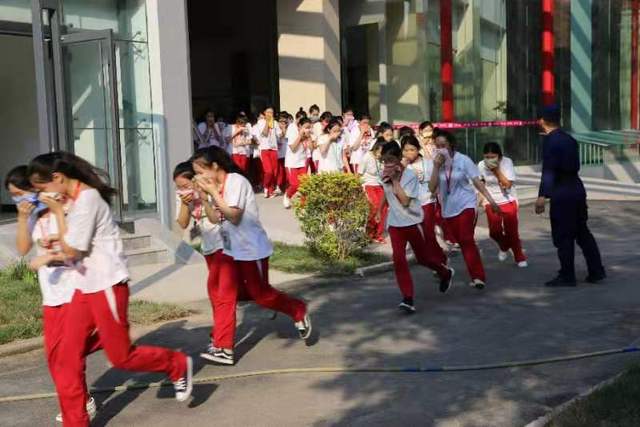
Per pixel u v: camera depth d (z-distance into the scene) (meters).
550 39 23.91
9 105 14.91
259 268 6.66
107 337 5.07
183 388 5.52
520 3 25.66
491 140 24.14
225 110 24.94
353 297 9.30
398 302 8.94
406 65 22.25
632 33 30.45
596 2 28.66
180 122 13.26
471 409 5.48
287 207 15.96
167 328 8.02
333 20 19.81
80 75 11.46
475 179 9.34
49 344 5.15
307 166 15.87
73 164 5.05
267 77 23.92
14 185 5.30
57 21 9.45
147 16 12.91
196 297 9.38
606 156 24.59
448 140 9.27
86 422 5.10
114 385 6.24
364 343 7.25
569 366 6.37
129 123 13.01
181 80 13.26
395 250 8.30
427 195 10.01
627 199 19.06
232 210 6.40
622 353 6.62
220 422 5.39
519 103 25.77
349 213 11.17
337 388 6.00
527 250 12.46
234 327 6.67
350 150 16.09
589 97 28.52
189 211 6.83
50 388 6.28
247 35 24.27
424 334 7.50
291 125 15.74
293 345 7.26
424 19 21.95
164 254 11.59
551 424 4.88
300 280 10.20
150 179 13.04
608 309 8.20
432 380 6.12
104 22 12.84
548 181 9.30
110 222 5.14
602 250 12.18
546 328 7.54
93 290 5.01
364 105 22.27
